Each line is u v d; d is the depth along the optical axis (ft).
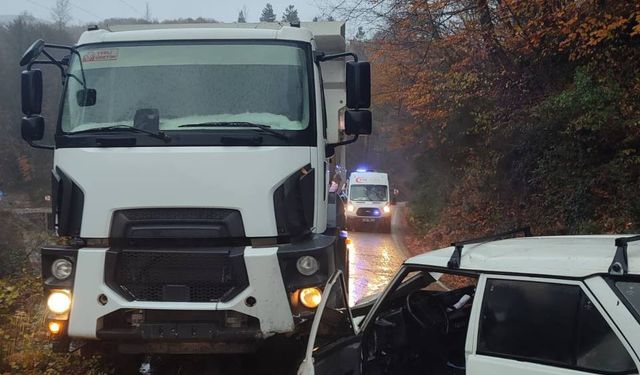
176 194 15.96
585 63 35.99
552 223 36.40
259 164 16.05
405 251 57.47
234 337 15.58
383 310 15.37
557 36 36.94
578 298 9.89
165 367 19.61
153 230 15.93
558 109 34.65
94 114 17.37
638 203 29.71
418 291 15.34
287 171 16.28
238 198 15.89
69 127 17.24
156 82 17.58
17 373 19.30
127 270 16.01
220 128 16.48
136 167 16.11
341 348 13.62
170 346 16.42
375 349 14.29
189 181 15.98
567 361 9.83
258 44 17.90
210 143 16.16
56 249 16.22
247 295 15.44
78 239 16.37
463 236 52.75
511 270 10.98
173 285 15.81
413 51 57.06
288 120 17.01
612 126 31.63
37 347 21.57
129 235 16.02
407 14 50.57
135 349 16.49
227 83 17.47
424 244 60.03
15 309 27.91
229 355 19.48
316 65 18.33
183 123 16.85
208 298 15.88
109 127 16.80
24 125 18.33
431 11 48.80
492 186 50.08
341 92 25.53
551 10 36.73
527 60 42.27
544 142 38.68
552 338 10.10
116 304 15.70
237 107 17.17
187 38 18.03
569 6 34.30
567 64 39.04
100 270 15.79
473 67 48.85
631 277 9.44
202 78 17.56
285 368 18.97
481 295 11.27
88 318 15.79
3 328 23.84
